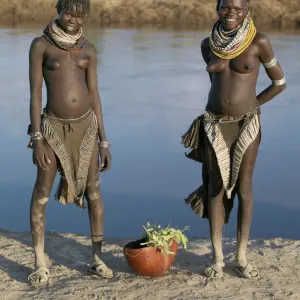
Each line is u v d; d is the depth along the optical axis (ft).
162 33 112.78
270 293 19.48
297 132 48.73
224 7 18.83
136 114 54.19
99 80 68.54
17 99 59.57
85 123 19.69
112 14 128.77
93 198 20.43
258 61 19.48
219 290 19.62
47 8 131.64
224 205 20.84
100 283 20.03
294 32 112.57
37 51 19.29
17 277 20.66
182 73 72.95
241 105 19.35
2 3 131.23
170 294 19.27
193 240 25.52
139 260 19.92
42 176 19.83
